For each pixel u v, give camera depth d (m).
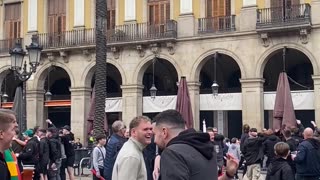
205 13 27.80
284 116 21.30
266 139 13.85
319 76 24.36
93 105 22.86
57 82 34.38
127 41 28.64
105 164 8.63
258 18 25.80
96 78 21.48
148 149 8.38
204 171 4.03
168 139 4.34
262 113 25.72
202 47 27.30
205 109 27.12
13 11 33.38
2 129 4.33
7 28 33.41
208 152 4.12
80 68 30.42
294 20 24.69
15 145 11.48
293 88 29.48
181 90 20.98
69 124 33.38
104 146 12.25
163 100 27.97
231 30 26.64
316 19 24.69
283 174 7.92
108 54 29.59
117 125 8.87
